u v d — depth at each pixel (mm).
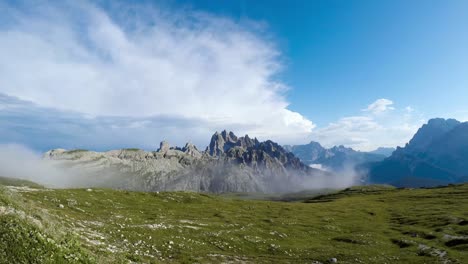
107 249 30609
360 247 66812
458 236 73125
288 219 98500
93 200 79000
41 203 58250
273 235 70625
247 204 133125
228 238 60156
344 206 143625
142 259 32625
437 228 84500
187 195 129125
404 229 87938
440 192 170375
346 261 53438
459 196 148125
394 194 192625
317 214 116188
